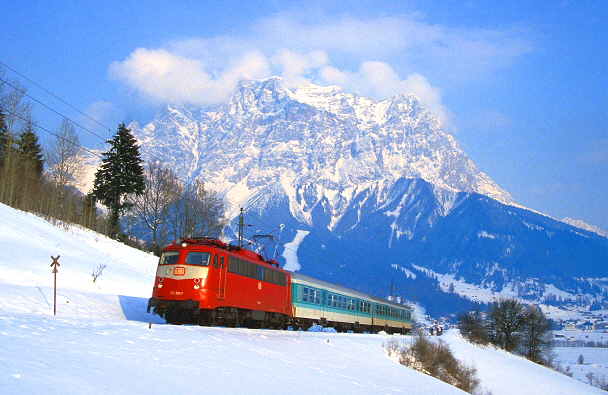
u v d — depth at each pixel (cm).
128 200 8119
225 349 2339
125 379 1523
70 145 7425
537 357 9225
